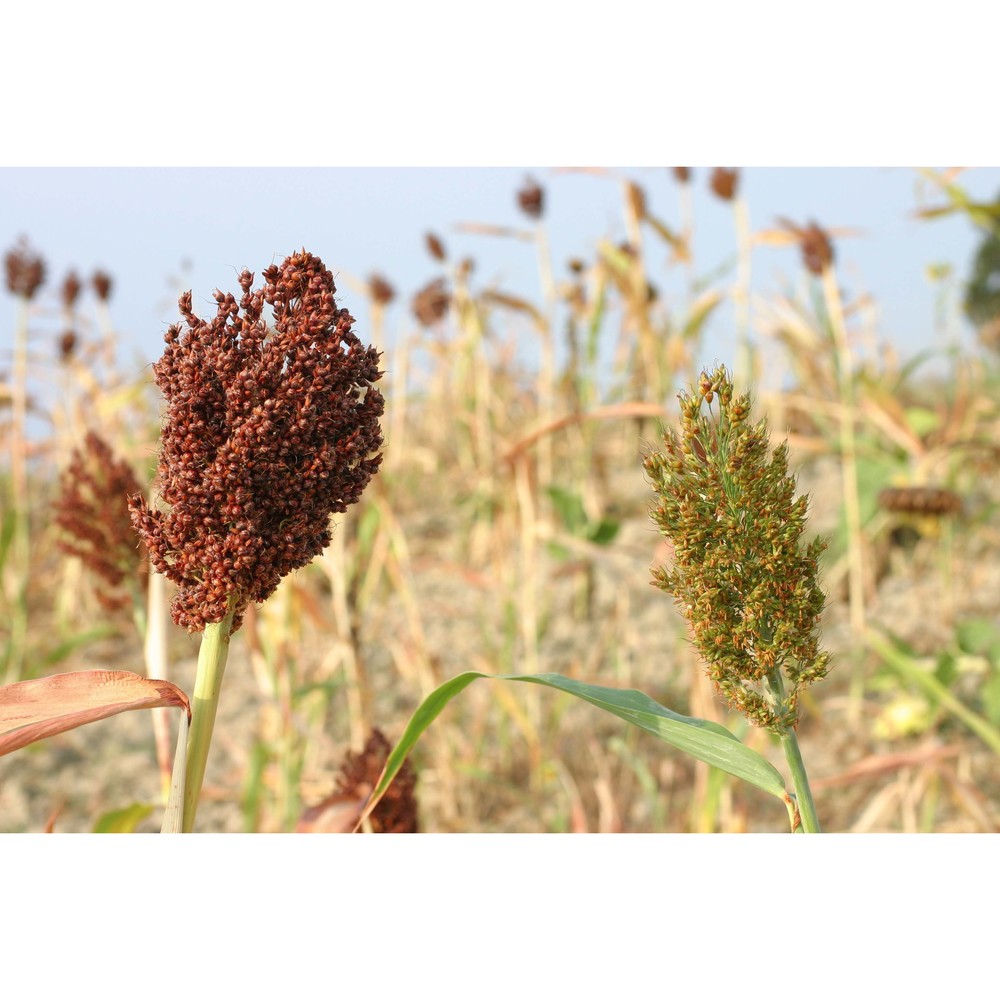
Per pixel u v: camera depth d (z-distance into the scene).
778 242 2.39
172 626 2.88
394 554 2.13
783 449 0.73
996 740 1.58
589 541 2.77
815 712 2.09
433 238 2.94
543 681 0.81
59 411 3.11
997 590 2.97
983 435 2.97
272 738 2.07
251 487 0.70
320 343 0.70
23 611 2.76
